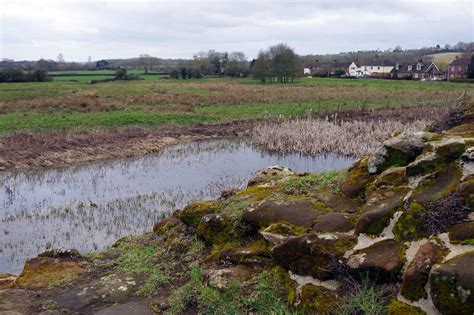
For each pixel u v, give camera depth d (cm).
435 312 398
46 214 1298
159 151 2289
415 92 4631
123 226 1173
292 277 521
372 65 9675
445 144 533
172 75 8088
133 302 558
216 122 3019
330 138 2228
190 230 734
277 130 2489
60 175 1797
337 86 5856
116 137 2433
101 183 1667
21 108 3372
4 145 2108
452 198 470
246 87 5744
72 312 543
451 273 388
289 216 600
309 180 698
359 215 546
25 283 624
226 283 547
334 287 479
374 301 436
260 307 500
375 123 2597
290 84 6384
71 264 680
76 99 3938
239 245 627
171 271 638
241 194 739
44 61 10731
